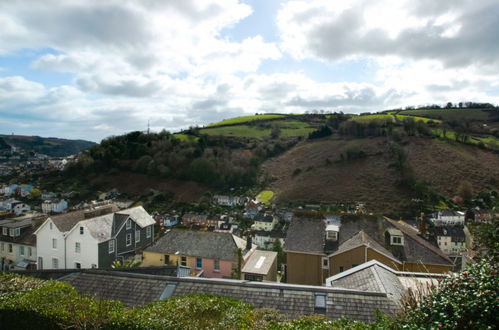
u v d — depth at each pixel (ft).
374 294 37.45
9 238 116.67
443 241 205.16
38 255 108.68
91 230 104.22
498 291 21.24
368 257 79.56
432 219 217.36
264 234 235.40
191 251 100.73
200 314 29.30
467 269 25.50
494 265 25.84
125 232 116.78
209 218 275.80
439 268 76.79
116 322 27.48
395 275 48.29
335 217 99.66
